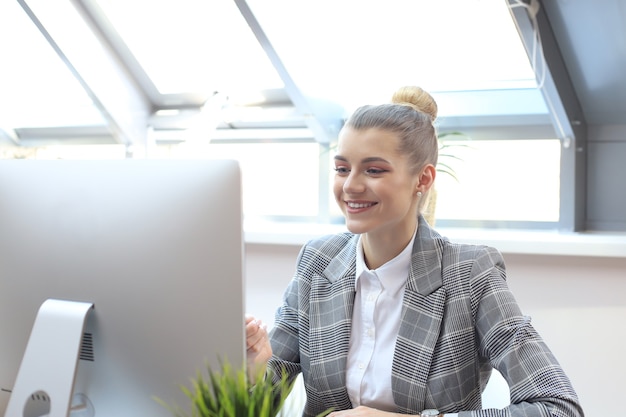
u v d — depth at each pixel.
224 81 3.27
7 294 1.20
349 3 2.86
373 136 1.38
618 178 2.73
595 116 2.72
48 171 1.17
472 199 2.94
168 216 1.08
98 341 1.14
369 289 1.50
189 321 1.08
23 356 1.19
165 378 1.11
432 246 1.50
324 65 2.96
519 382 1.33
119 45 3.17
